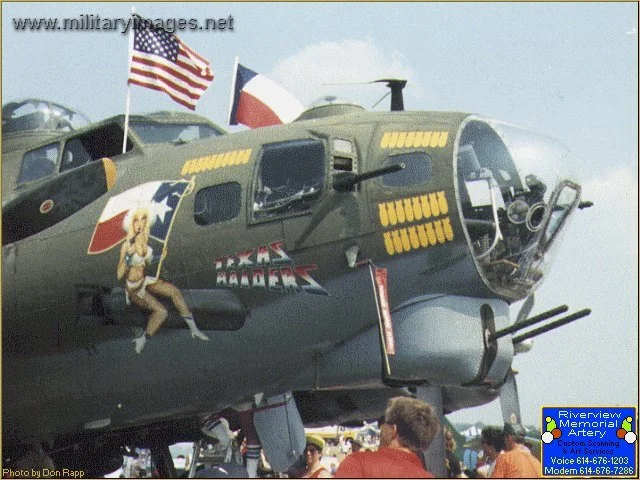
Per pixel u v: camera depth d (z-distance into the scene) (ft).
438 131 37.17
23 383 42.88
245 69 57.36
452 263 36.45
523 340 39.88
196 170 39.81
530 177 38.11
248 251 37.78
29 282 41.91
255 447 40.37
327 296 37.01
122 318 39.78
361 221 36.70
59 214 38.55
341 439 60.34
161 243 39.17
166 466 48.37
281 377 38.83
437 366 36.96
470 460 53.88
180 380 39.83
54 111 52.90
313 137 38.22
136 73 51.19
